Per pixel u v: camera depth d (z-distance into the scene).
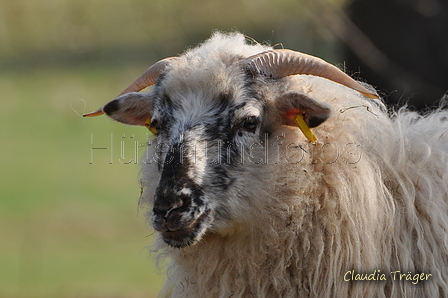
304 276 10.37
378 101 11.73
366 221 10.24
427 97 20.08
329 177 10.37
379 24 21.55
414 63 21.12
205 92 10.41
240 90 10.38
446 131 11.35
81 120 46.47
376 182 10.47
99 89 49.53
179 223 9.62
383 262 10.26
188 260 11.04
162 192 9.68
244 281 10.57
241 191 10.20
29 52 59.88
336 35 18.06
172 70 10.80
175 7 23.55
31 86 54.69
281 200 10.30
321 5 17.30
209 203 9.96
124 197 33.16
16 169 38.09
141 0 22.72
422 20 20.97
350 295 10.27
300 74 10.62
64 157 40.31
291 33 25.39
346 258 10.27
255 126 10.40
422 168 10.74
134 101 11.55
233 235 10.52
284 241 10.34
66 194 33.66
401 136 10.68
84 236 27.17
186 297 11.12
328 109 9.85
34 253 25.41
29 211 30.31
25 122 47.41
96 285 22.05
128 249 26.52
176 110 10.52
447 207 10.55
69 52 59.16
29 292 21.42
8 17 25.17
